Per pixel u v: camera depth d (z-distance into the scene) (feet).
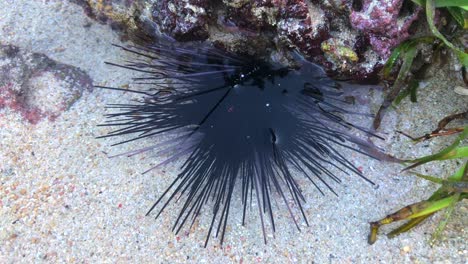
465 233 1.60
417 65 1.73
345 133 1.68
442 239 1.60
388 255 1.60
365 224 1.65
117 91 1.89
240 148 1.61
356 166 1.72
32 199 1.74
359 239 1.63
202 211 1.68
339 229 1.65
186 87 1.66
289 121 1.62
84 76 1.92
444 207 1.57
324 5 1.58
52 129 1.84
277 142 1.61
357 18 1.55
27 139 1.83
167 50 1.72
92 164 1.79
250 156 1.60
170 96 1.66
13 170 1.78
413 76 1.75
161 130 1.73
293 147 1.61
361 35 1.61
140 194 1.73
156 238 1.66
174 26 1.69
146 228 1.68
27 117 1.86
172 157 1.66
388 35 1.58
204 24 1.67
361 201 1.68
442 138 1.73
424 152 1.72
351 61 1.63
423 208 1.54
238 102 1.63
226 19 1.67
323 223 1.66
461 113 1.70
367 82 1.74
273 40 1.69
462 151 1.52
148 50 1.80
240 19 1.63
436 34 1.49
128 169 1.77
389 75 1.71
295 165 1.60
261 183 1.59
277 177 1.71
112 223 1.69
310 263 1.61
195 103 1.64
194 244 1.65
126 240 1.67
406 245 1.60
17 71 1.92
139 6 1.73
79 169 1.78
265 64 1.71
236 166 1.59
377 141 1.74
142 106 1.67
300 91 1.66
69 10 1.99
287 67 1.71
